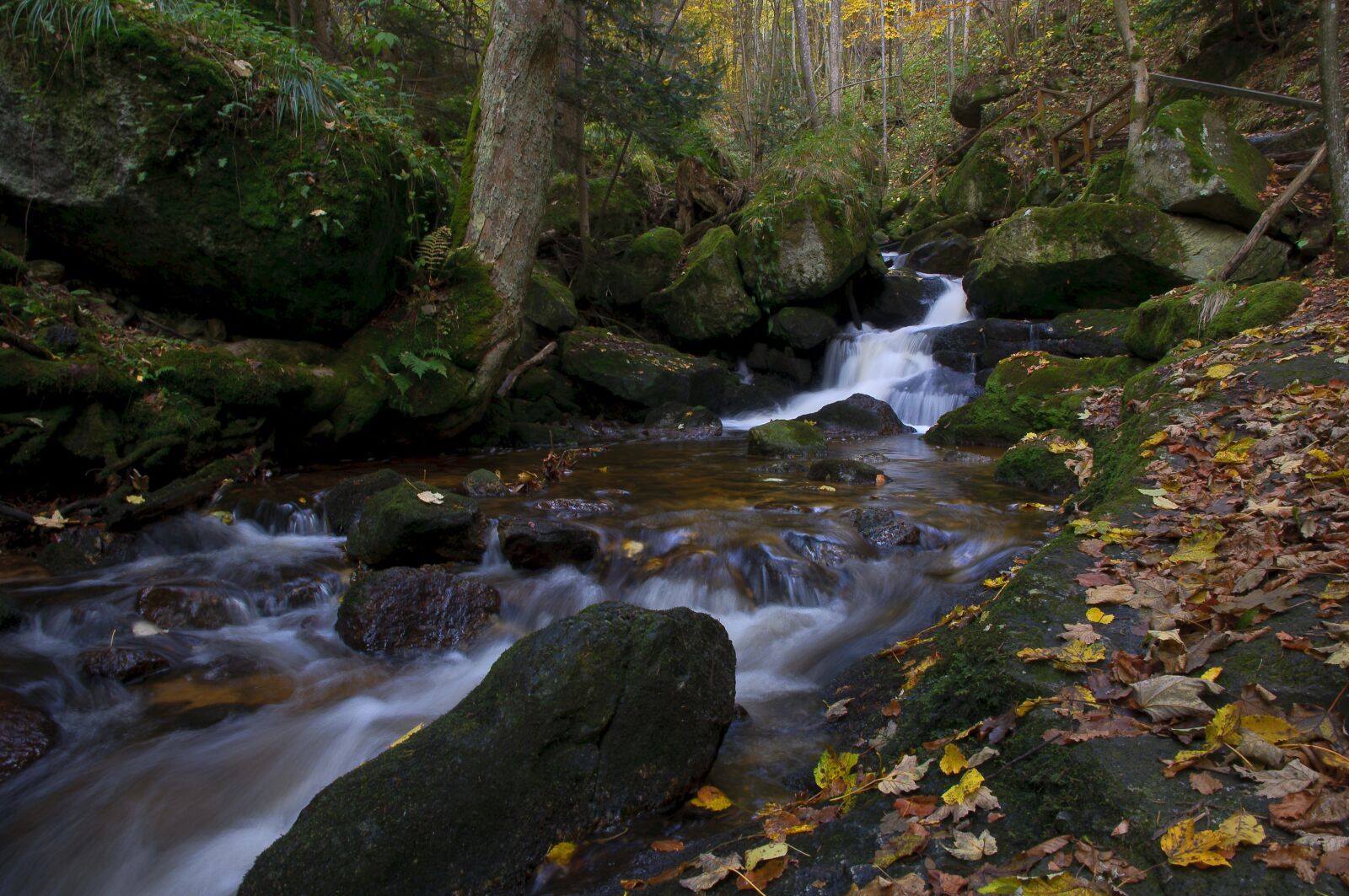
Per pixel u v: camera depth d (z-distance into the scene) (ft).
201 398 22.06
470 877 8.09
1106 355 32.17
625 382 36.04
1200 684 7.77
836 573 16.11
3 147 21.65
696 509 19.76
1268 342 20.15
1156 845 6.17
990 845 6.76
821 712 11.60
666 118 43.55
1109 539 11.89
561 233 46.19
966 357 36.17
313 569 16.90
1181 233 33.91
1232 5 48.98
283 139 22.77
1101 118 53.06
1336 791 6.26
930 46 94.79
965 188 54.65
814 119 56.95
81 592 15.61
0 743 10.93
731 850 7.95
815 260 40.96
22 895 9.14
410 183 26.68
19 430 18.63
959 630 11.89
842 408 33.53
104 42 20.65
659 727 9.45
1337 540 10.05
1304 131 38.88
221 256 22.86
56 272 22.81
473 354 27.50
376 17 38.27
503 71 27.07
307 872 7.82
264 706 12.51
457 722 9.07
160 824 9.93
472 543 16.99
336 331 25.90
